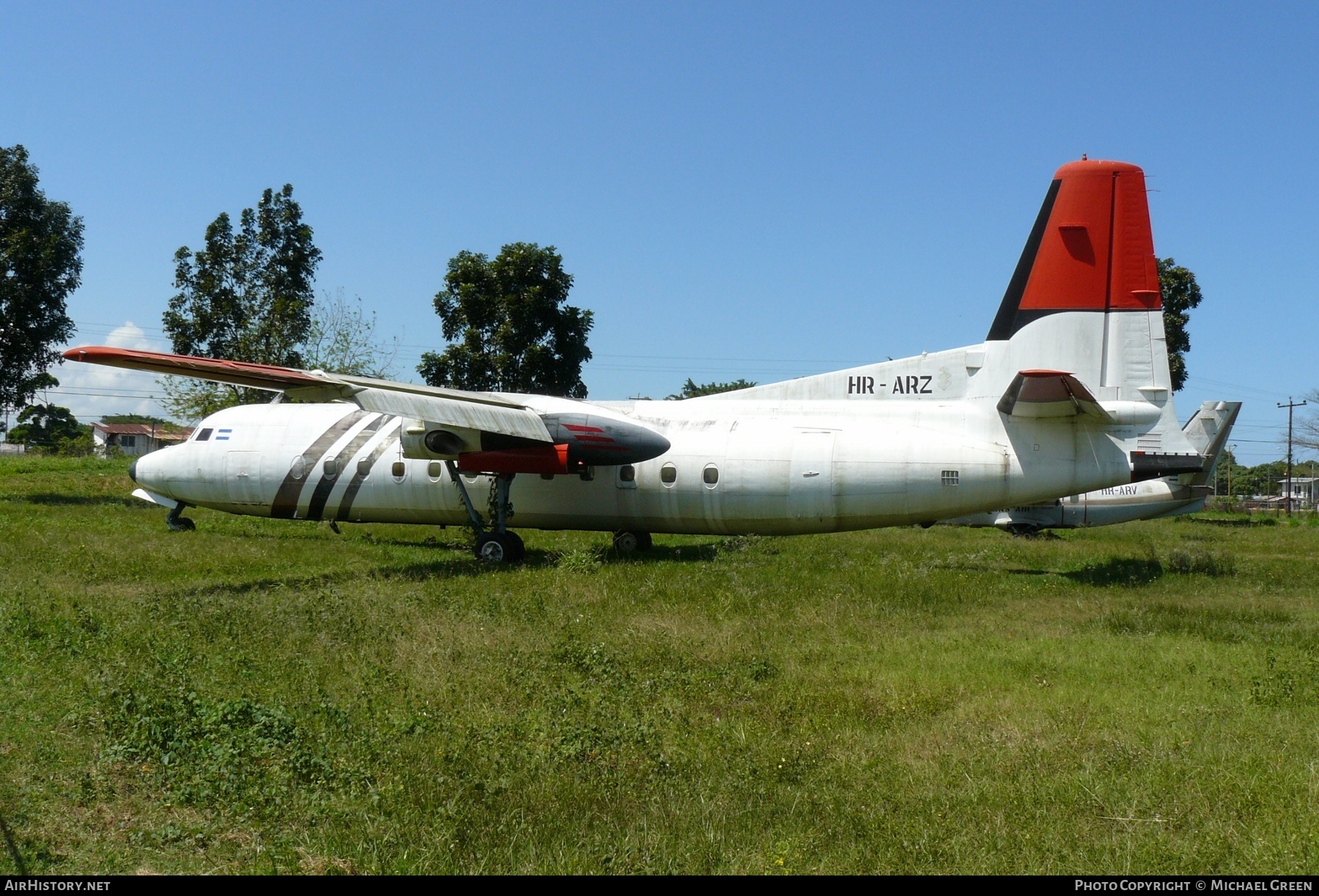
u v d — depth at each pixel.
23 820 5.89
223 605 12.35
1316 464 100.88
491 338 35.88
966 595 14.16
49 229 29.16
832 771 7.04
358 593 13.55
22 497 27.36
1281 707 8.56
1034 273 16.22
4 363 28.30
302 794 6.39
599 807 6.40
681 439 17.58
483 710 8.45
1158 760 7.10
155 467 20.48
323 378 15.72
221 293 36.25
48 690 8.57
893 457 16.58
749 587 14.26
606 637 11.27
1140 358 15.73
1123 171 15.80
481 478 18.44
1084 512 24.38
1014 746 7.52
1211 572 17.59
